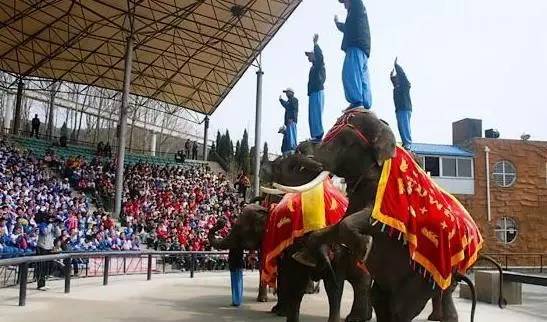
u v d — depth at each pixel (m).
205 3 25.22
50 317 8.92
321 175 5.81
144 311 10.05
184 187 31.53
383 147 5.55
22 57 31.47
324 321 9.35
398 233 5.45
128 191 27.59
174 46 29.53
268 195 11.35
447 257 5.55
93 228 19.64
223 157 62.06
